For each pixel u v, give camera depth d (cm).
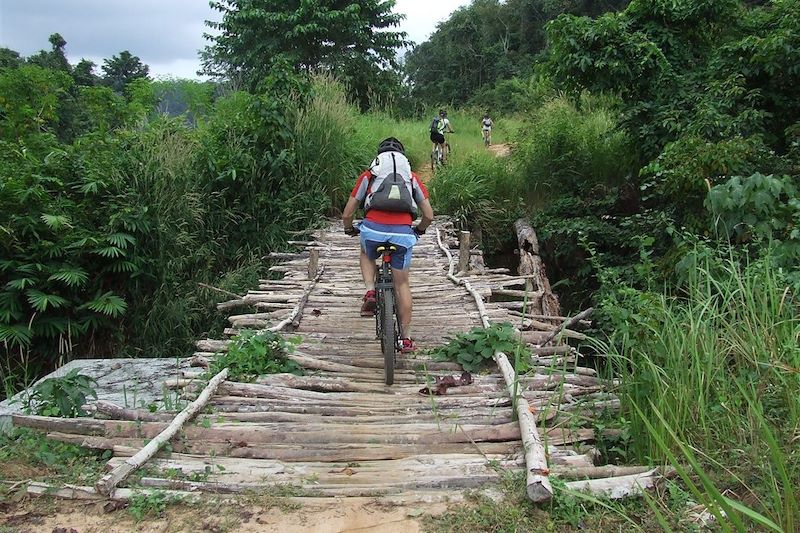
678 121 912
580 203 1116
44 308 670
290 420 386
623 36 950
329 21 2175
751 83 877
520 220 1160
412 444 348
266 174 1040
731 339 367
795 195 580
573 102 1408
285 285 747
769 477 288
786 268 497
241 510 278
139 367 574
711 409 346
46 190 764
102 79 3406
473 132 2211
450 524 266
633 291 430
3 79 1098
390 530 263
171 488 295
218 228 970
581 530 265
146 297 815
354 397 432
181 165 904
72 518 274
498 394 426
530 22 4159
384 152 491
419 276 788
